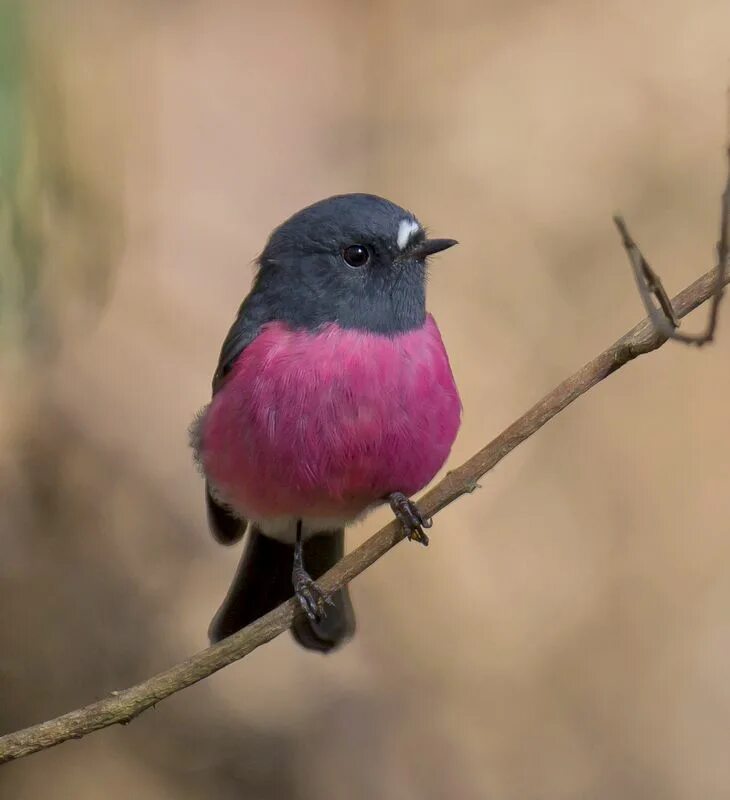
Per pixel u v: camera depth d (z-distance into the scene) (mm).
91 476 12180
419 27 15344
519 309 13906
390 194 14469
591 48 15156
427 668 12547
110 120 10984
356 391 7402
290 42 15039
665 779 12047
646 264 6168
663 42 15078
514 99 14914
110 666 11828
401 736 12352
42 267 6910
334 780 12164
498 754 12250
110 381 12508
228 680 12539
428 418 7504
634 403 13430
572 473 13234
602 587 12773
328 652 8516
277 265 7816
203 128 14320
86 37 12180
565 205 14328
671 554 12859
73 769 12047
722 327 13570
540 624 12672
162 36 14656
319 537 8609
